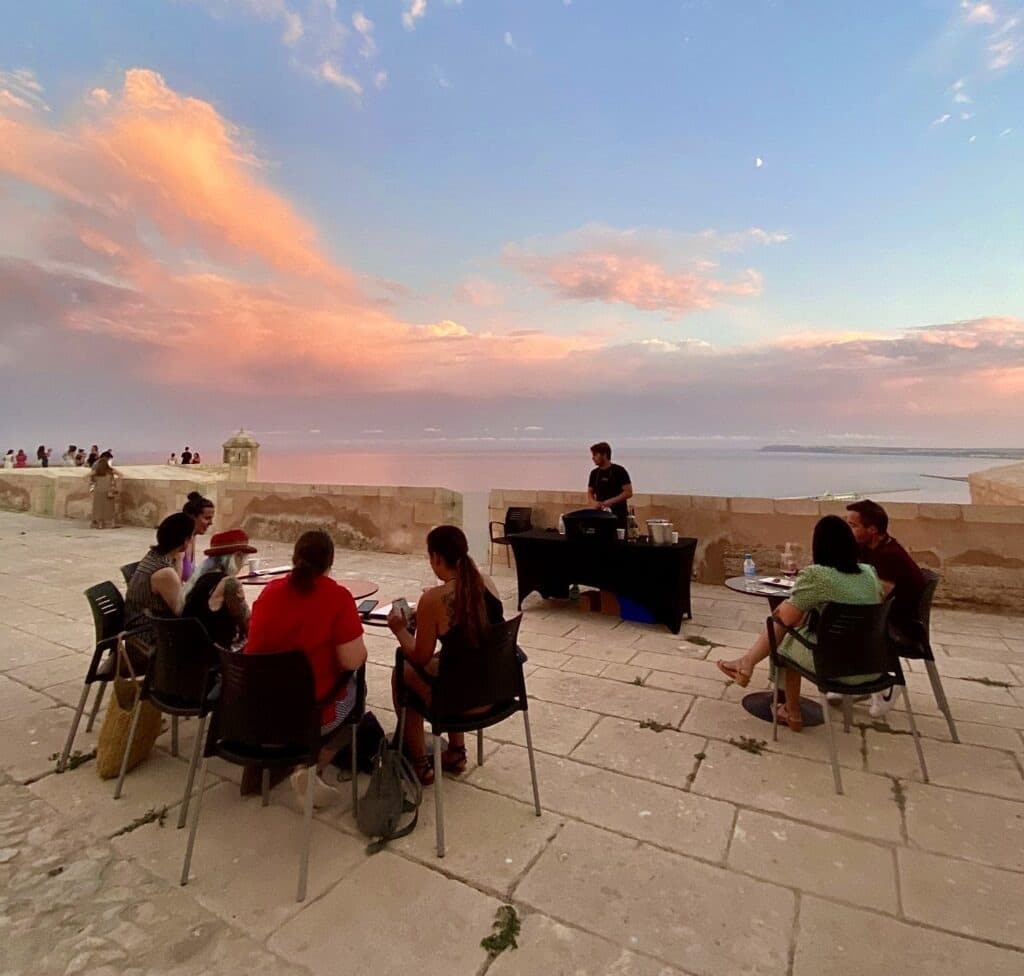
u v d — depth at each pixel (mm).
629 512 6234
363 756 2709
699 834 2246
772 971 1635
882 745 2934
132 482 12336
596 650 4449
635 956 1687
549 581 5555
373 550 9008
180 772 2721
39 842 2203
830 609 2623
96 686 3730
